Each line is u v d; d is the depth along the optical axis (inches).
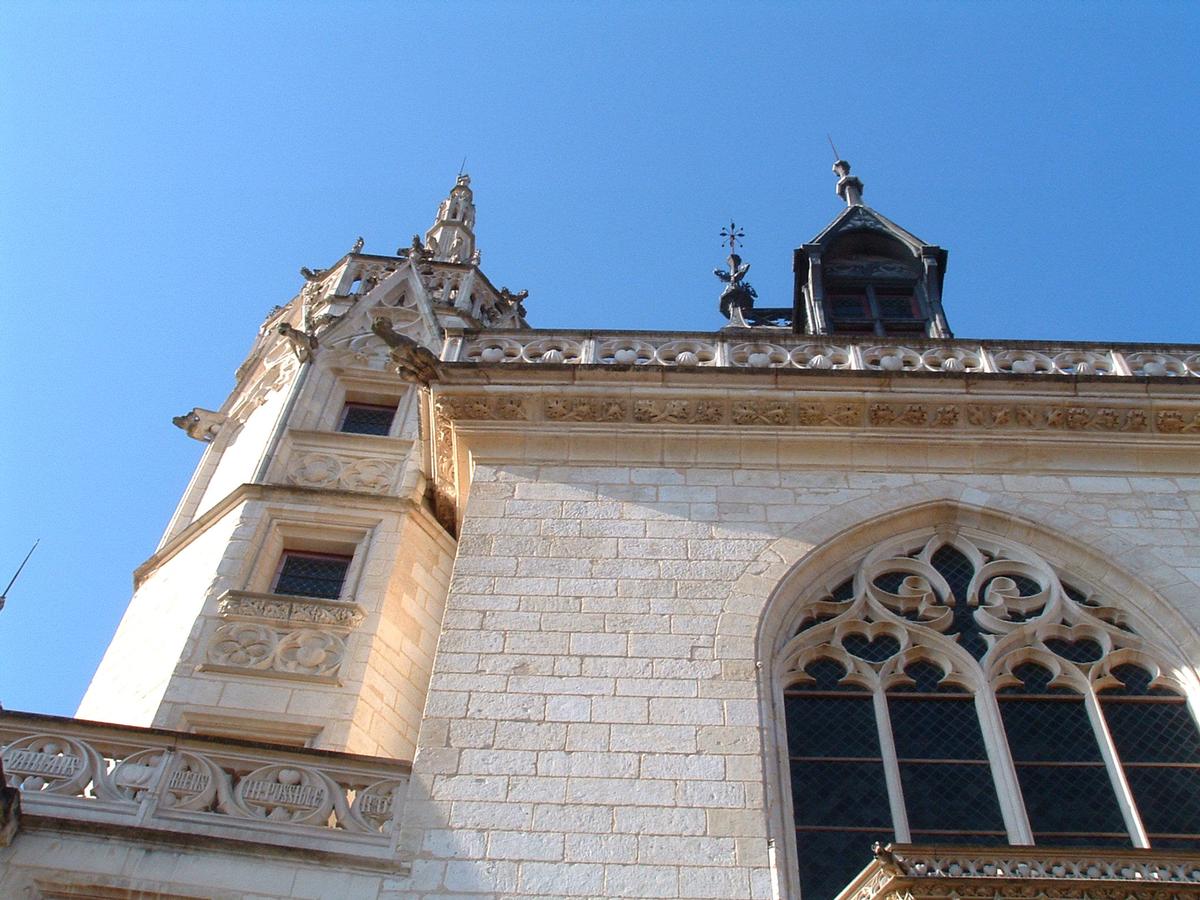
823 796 550.6
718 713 559.8
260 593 787.4
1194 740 570.9
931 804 547.8
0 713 545.0
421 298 1141.7
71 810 515.8
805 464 704.4
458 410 728.3
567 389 727.7
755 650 591.8
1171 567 637.3
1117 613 629.0
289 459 930.1
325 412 1001.5
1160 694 593.3
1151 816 541.0
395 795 531.2
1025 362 779.4
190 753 540.7
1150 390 725.9
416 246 1249.4
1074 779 558.9
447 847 502.3
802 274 1074.7
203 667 742.5
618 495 681.0
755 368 729.0
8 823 492.7
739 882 490.6
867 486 691.4
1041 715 587.2
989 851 457.1
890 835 534.9
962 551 668.1
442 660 583.5
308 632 768.3
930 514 677.3
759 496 682.8
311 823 519.5
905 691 598.5
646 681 574.9
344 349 1063.6
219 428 1087.6
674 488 686.5
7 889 479.5
